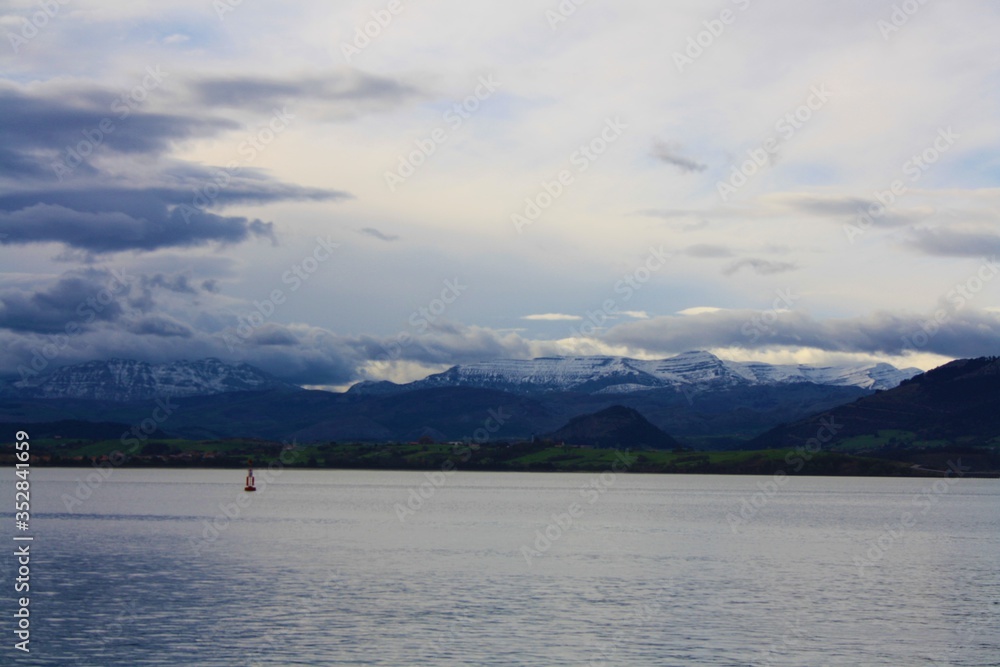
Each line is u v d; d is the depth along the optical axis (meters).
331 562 94.31
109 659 54.25
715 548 111.69
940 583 83.38
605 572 88.00
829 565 96.06
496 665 53.03
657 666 53.22
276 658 54.31
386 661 53.69
